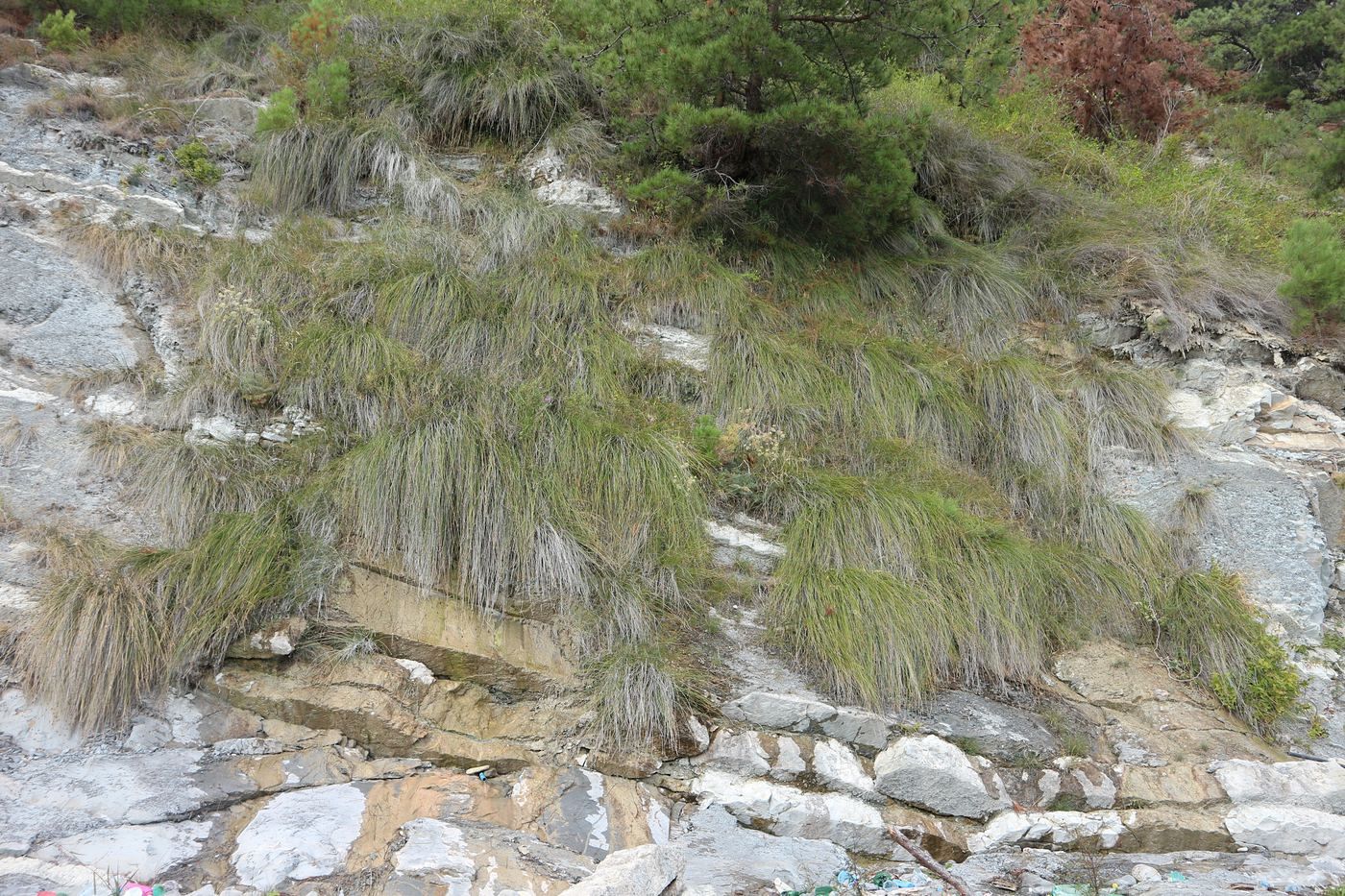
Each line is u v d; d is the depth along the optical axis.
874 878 3.89
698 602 4.75
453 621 4.33
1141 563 5.61
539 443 4.98
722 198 6.56
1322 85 12.23
